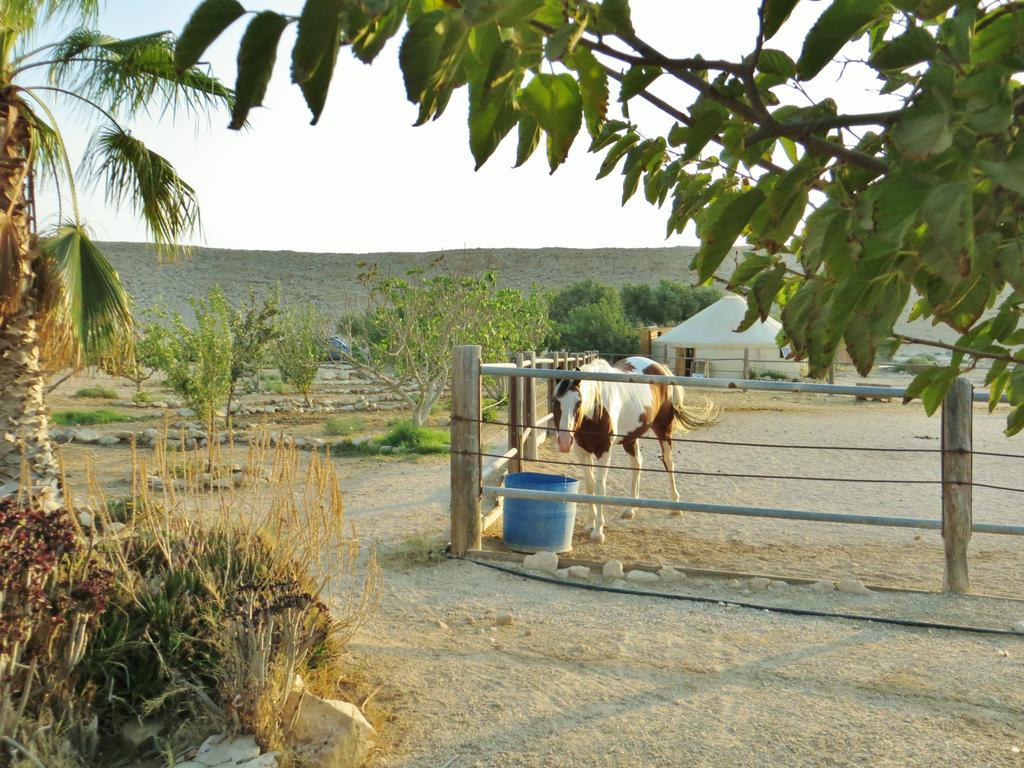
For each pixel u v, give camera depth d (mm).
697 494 10547
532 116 1173
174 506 5090
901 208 938
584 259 109875
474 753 3984
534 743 4074
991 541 8273
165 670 3906
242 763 3480
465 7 875
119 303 7297
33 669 3549
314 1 800
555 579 6789
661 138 1674
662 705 4504
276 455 5109
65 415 17578
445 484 10906
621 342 36875
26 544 3617
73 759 3506
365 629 5680
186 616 4289
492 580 6805
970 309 1338
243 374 16688
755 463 13094
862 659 5160
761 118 1114
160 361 14898
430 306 16688
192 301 14992
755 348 27859
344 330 17797
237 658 3736
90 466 4926
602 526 8094
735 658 5188
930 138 896
